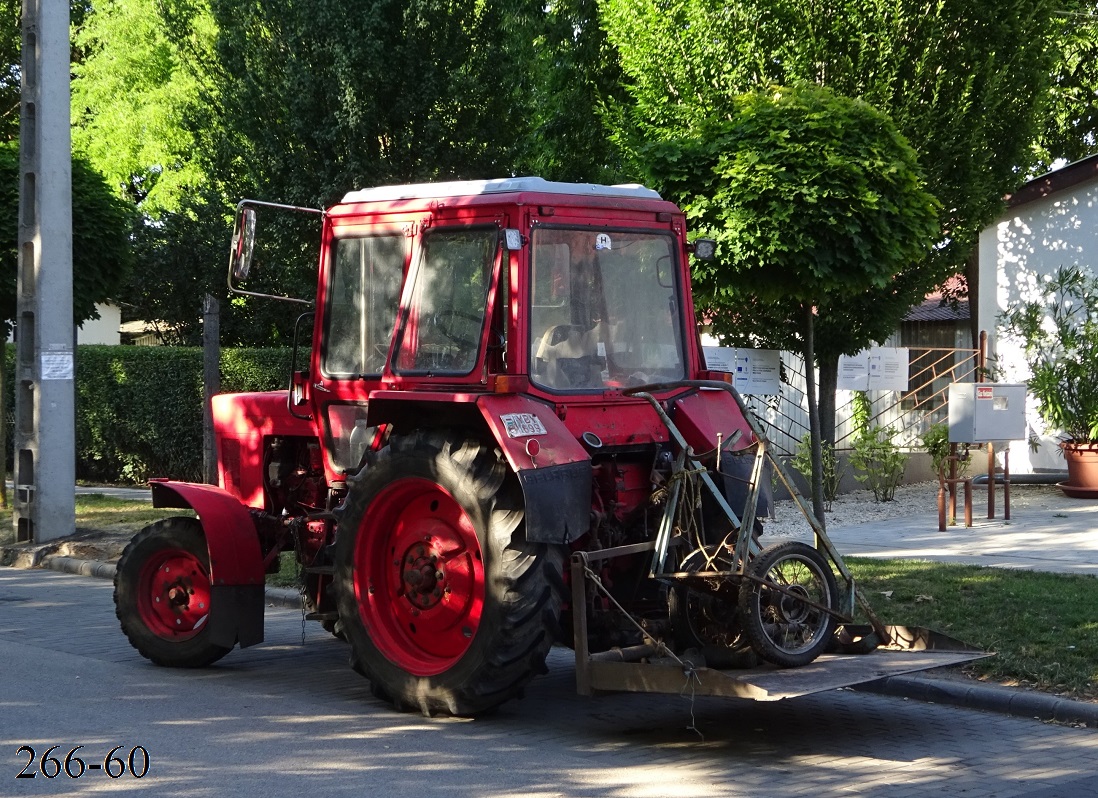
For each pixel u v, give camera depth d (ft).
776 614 20.13
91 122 97.14
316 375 25.59
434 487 22.47
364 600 23.26
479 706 21.75
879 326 44.39
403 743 20.74
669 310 24.23
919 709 23.44
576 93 63.05
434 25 48.42
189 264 76.54
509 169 50.62
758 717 22.81
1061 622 26.68
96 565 41.16
